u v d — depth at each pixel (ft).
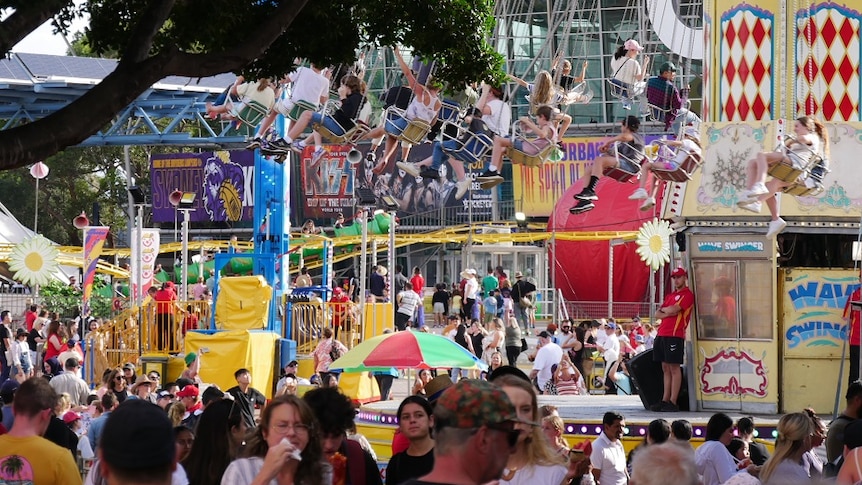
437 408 23.49
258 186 142.41
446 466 23.25
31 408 34.58
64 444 52.85
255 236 142.61
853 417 53.31
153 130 204.44
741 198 87.45
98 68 201.36
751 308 87.30
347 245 237.04
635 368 90.27
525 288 200.54
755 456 57.41
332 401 36.91
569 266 223.92
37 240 156.35
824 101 88.28
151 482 22.74
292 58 68.08
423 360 79.87
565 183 258.16
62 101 197.47
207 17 60.34
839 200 86.43
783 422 44.75
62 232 354.54
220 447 36.58
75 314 203.00
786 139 77.92
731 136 88.07
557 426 50.14
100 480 37.83
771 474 42.63
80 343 139.13
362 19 69.77
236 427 36.86
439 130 94.94
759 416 85.40
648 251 180.34
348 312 144.25
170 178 277.64
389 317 148.97
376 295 188.55
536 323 215.72
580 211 88.38
